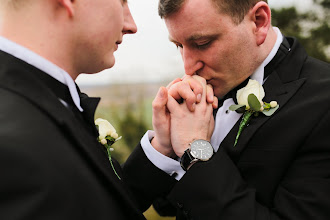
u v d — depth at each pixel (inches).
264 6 63.6
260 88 63.7
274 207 58.4
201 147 62.1
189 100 66.2
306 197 54.7
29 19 42.1
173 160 70.7
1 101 36.0
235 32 62.7
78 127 42.2
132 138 184.2
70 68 47.4
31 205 30.0
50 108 38.9
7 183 29.9
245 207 55.3
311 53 263.0
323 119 57.6
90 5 44.7
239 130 63.4
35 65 42.3
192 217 58.5
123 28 54.0
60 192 32.8
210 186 57.3
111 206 39.9
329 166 55.6
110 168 47.0
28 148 32.2
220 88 70.3
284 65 68.2
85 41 45.9
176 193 60.3
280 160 59.4
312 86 62.7
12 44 41.4
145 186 73.1
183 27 62.3
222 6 60.5
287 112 61.2
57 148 35.8
